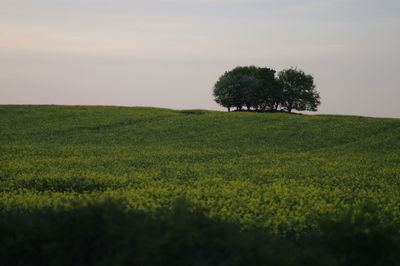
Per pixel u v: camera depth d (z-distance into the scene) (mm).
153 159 41500
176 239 9180
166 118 72750
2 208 17750
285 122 70312
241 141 55469
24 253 10508
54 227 10312
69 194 23844
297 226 16547
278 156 44906
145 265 9133
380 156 45688
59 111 79062
